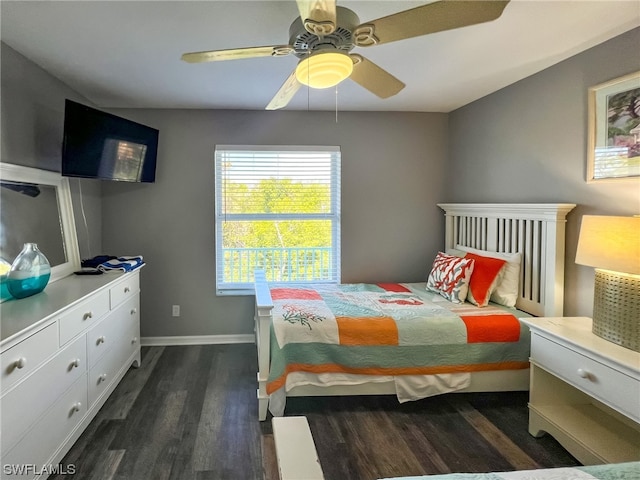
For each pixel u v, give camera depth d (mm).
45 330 1793
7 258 2211
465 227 3713
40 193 2594
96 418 2449
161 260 3783
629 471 1092
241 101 3465
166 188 3750
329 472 1993
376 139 3971
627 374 1685
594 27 2115
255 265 3961
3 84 2246
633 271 1808
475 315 2732
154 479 1922
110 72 2730
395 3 1828
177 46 2303
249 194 3898
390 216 4031
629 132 2156
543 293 2727
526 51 2441
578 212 2516
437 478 1056
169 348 3730
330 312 2748
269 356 2484
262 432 2334
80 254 3246
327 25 1392
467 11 1402
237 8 1870
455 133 3934
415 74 2855
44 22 2014
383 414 2576
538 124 2830
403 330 2568
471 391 2625
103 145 2852
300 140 3879
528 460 2094
